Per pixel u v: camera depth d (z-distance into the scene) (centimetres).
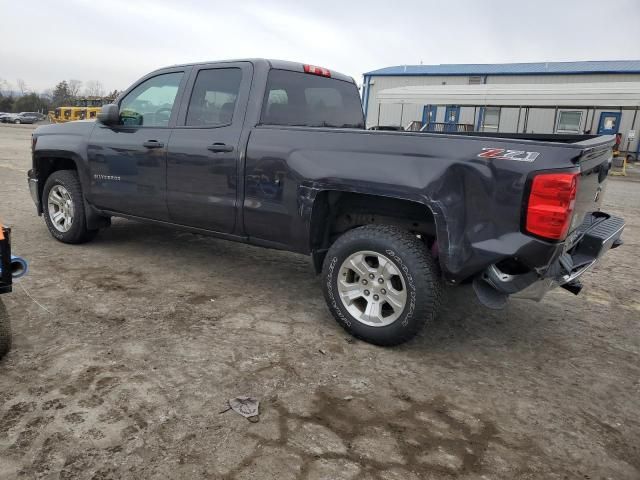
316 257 381
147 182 461
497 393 298
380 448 241
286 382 294
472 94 2166
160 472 216
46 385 274
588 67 2867
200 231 444
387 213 359
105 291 415
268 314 391
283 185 372
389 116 3108
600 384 317
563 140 396
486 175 294
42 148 540
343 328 362
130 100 497
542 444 253
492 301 308
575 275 329
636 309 451
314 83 459
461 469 230
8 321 292
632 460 246
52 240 566
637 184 1633
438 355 343
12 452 222
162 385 281
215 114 425
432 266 322
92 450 226
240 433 244
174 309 388
